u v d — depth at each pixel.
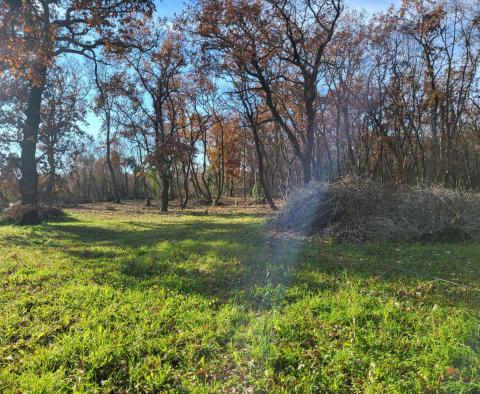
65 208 31.53
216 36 18.44
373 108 27.34
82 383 3.35
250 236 11.02
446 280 5.94
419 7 23.06
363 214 10.85
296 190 13.20
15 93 17.55
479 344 3.67
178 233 12.47
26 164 15.97
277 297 5.19
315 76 19.23
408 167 33.78
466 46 23.95
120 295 5.46
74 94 27.17
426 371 3.25
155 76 28.12
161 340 4.01
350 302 4.84
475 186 29.77
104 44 15.16
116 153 55.16
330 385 3.19
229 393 3.21
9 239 11.18
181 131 37.41
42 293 5.64
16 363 3.74
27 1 12.41
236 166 47.06
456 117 25.78
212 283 6.10
